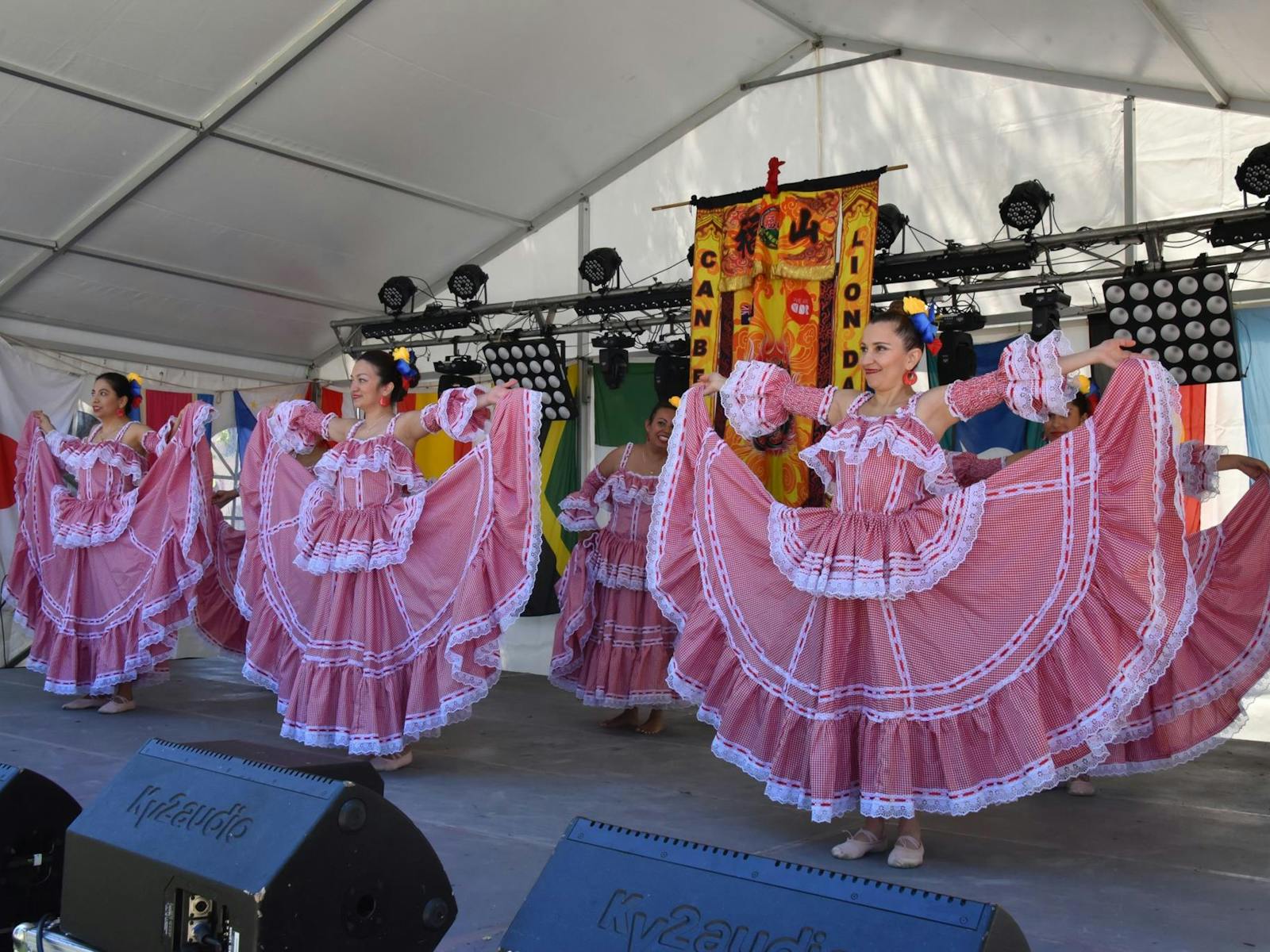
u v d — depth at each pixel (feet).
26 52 17.54
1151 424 10.30
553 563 26.13
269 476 16.62
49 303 24.21
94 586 19.29
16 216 21.36
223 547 20.53
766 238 18.65
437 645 14.26
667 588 12.19
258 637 16.35
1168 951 8.52
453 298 27.14
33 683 22.72
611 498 19.11
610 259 23.22
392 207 23.67
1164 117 19.45
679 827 12.13
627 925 5.74
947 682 10.55
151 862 6.36
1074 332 20.97
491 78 20.45
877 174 17.95
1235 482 19.45
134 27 17.49
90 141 19.84
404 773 14.73
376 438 14.67
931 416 10.99
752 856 5.70
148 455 20.18
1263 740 18.76
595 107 22.26
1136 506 10.26
